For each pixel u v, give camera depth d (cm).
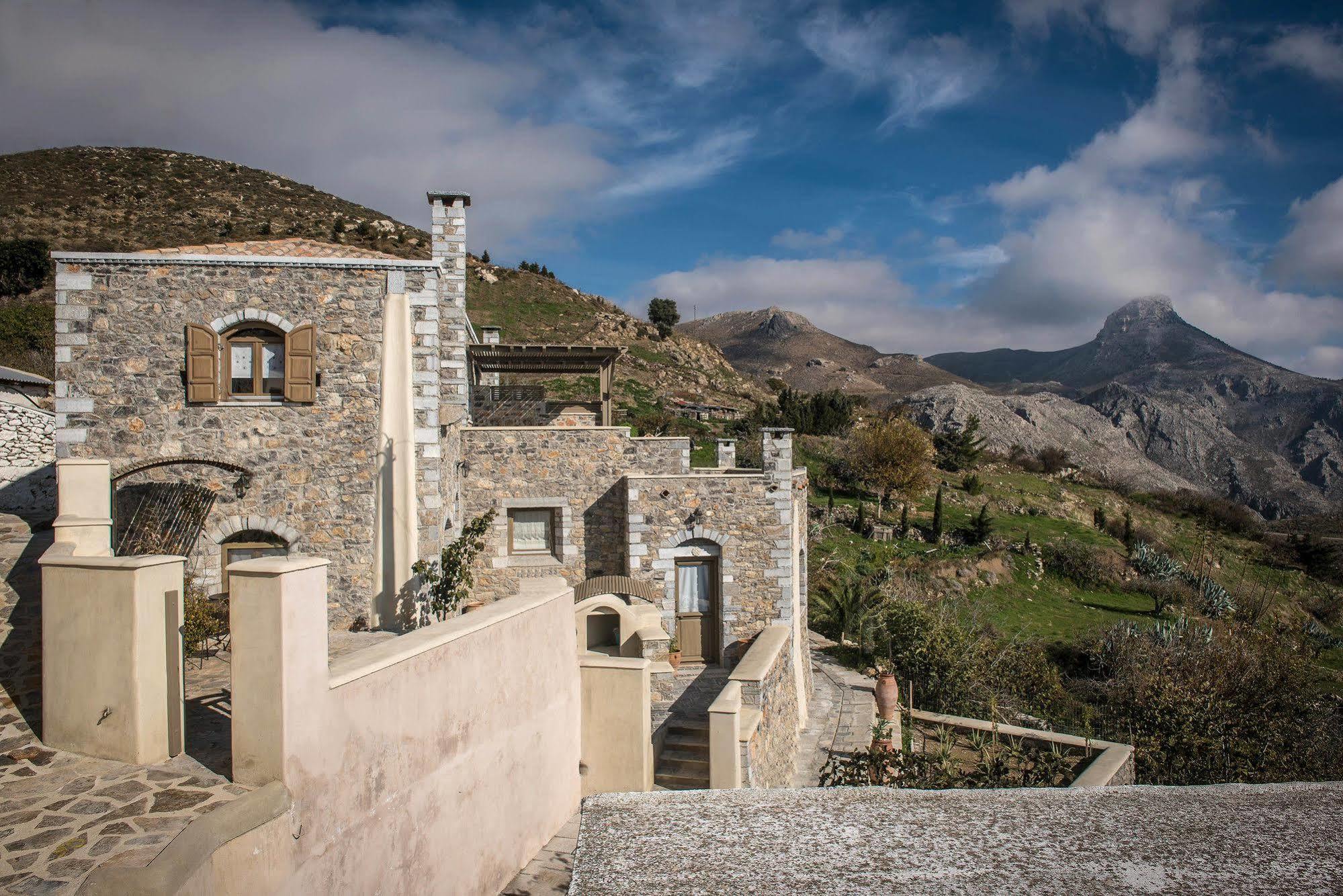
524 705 902
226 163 8738
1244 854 164
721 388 6331
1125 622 2727
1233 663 1984
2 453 1722
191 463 1118
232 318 1199
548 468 1639
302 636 552
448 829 738
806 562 1908
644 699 1073
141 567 587
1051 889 156
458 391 1553
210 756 603
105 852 471
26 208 6228
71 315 1165
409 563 1228
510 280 7662
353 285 1229
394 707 660
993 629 2556
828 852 177
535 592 999
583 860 179
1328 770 1711
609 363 1902
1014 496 4512
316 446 1221
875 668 1995
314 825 561
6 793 543
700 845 183
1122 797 191
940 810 192
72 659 609
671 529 1580
